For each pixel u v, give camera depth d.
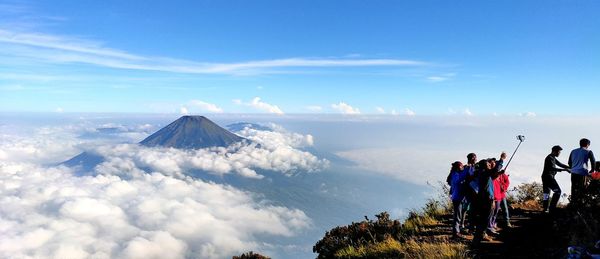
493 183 9.53
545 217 10.38
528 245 8.45
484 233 9.41
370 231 11.68
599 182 9.39
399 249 9.39
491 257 8.09
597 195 9.20
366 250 10.23
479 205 8.83
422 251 8.82
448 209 12.59
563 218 9.60
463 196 9.65
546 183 10.70
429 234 10.44
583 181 9.91
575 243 7.59
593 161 9.95
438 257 8.43
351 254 10.38
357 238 11.59
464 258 8.20
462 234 9.98
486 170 8.95
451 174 10.20
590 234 7.66
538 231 9.30
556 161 10.69
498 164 8.88
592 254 6.70
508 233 9.52
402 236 10.63
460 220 10.10
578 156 10.05
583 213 8.88
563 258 7.25
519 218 10.74
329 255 11.46
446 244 9.17
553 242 8.30
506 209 10.05
